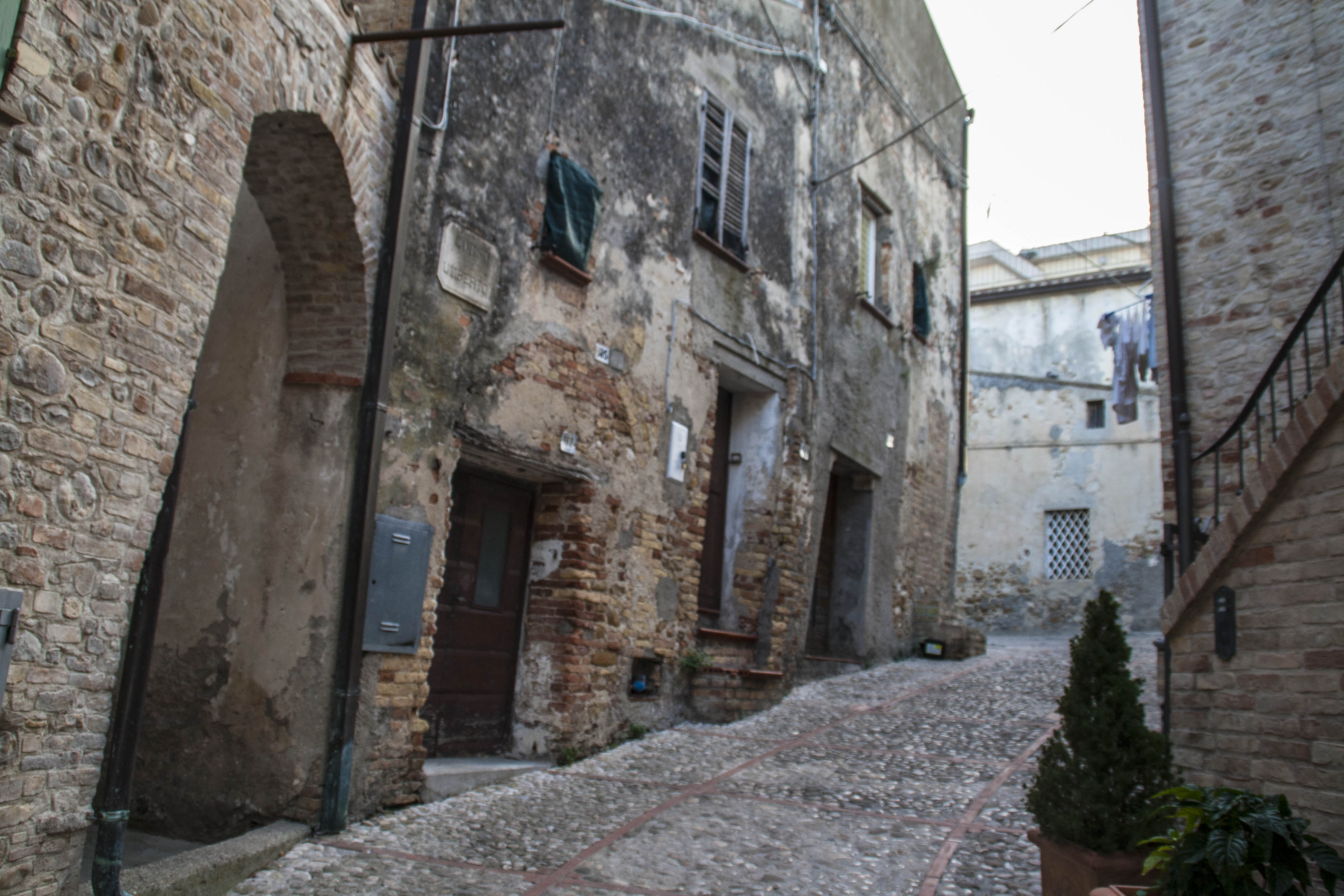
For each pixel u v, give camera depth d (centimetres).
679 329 829
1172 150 736
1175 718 441
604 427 729
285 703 511
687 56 873
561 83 712
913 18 1384
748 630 923
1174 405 689
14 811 321
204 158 396
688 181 859
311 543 525
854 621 1153
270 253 570
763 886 433
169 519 438
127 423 363
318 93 476
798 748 720
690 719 804
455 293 600
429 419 577
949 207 1503
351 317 541
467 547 666
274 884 427
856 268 1163
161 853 489
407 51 573
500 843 488
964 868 452
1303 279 658
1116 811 363
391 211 549
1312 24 686
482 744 667
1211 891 293
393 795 539
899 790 598
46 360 326
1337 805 353
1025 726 789
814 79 1089
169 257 380
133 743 404
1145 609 1711
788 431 975
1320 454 380
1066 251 2414
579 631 686
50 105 321
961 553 1922
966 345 1527
